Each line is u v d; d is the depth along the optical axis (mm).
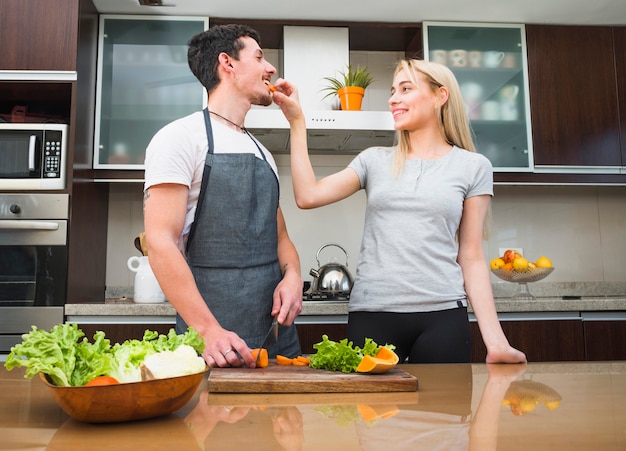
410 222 1430
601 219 3061
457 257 1498
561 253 3027
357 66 2947
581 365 1033
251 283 1321
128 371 586
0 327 2229
